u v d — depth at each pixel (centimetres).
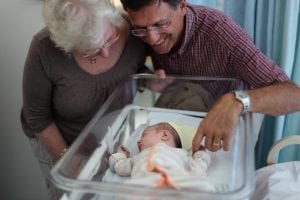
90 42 106
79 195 83
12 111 184
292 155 156
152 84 134
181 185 78
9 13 165
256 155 159
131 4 103
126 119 125
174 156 98
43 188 201
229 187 85
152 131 114
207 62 127
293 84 116
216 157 99
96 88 127
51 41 118
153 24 107
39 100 128
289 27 134
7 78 177
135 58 132
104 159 103
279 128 147
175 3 107
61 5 103
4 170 198
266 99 108
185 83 132
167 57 132
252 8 140
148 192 75
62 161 88
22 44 170
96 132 108
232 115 102
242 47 119
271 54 144
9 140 190
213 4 147
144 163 93
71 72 123
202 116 126
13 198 204
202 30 122
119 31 122
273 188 115
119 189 77
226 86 127
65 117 135
